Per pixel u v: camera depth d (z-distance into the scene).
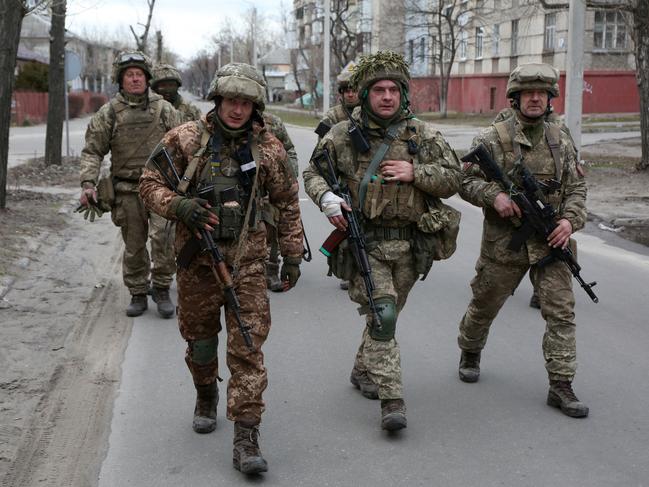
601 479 3.76
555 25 35.22
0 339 5.75
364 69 4.11
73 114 44.12
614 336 6.03
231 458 3.99
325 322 6.40
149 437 4.24
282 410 4.61
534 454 4.02
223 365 5.35
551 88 4.44
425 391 4.91
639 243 9.76
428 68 49.00
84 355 5.54
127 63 6.16
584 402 4.72
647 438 4.22
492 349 5.72
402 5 44.34
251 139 3.79
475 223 11.23
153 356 5.55
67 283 7.53
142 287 6.57
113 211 6.40
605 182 14.70
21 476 3.79
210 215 3.68
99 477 3.79
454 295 7.27
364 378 4.86
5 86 10.22
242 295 3.79
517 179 4.50
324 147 4.23
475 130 30.97
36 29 59.22
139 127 6.26
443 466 3.89
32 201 12.00
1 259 7.81
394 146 4.15
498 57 40.50
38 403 4.68
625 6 15.72
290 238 3.96
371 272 4.11
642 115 15.86
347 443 4.16
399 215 4.14
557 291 4.52
